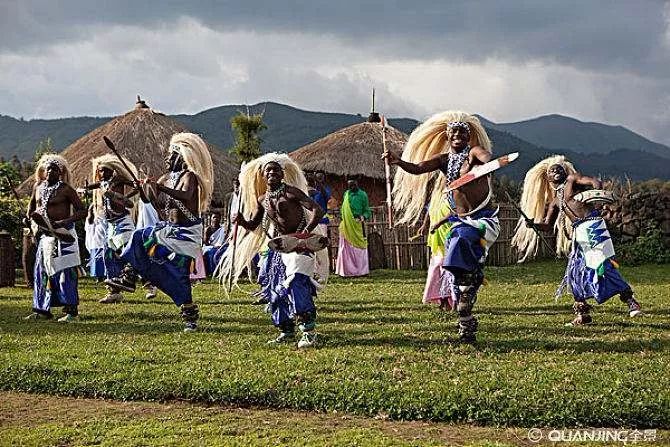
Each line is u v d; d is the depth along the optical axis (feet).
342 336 39.50
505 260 94.07
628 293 43.52
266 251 39.63
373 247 90.89
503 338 38.32
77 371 32.32
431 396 28.07
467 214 37.17
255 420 27.48
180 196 41.68
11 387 31.60
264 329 42.47
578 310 43.11
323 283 39.60
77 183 91.81
